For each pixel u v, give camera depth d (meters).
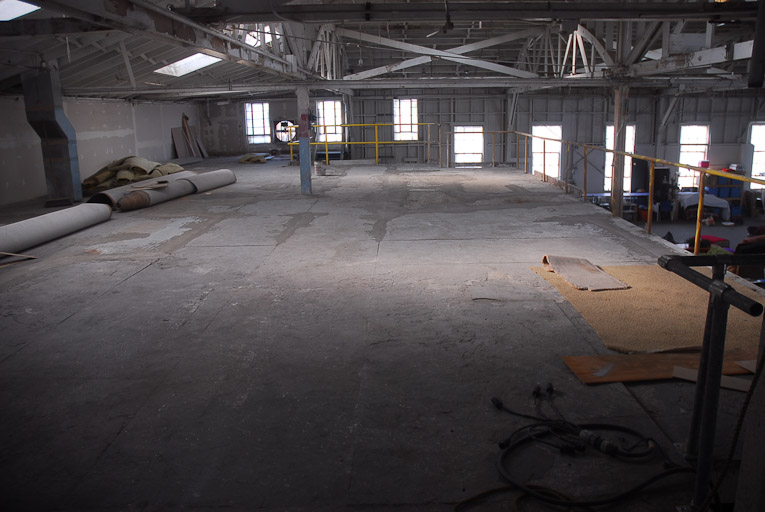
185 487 2.38
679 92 20.56
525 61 19.45
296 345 3.77
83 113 13.84
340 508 2.23
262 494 2.32
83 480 2.44
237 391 3.19
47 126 10.05
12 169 11.34
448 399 3.03
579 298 4.45
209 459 2.56
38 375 3.44
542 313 4.19
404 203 9.17
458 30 17.38
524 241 6.44
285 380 3.29
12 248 6.23
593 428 2.71
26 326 4.24
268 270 5.52
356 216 8.14
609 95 21.69
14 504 2.30
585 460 2.49
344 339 3.84
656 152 22.41
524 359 3.47
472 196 9.76
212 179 11.48
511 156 21.84
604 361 3.37
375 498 2.28
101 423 2.89
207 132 21.66
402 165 15.95
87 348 3.82
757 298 4.25
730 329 3.71
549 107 21.73
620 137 12.07
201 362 3.56
